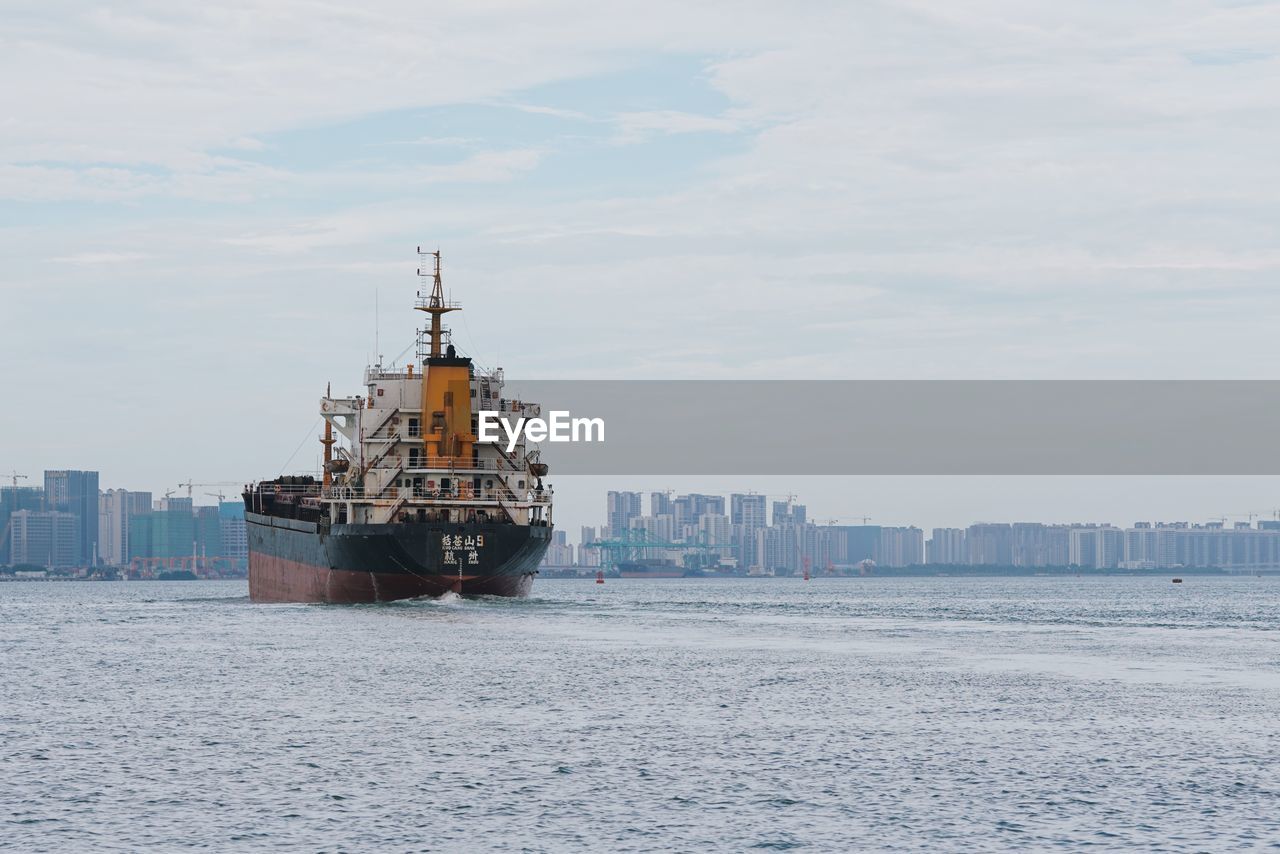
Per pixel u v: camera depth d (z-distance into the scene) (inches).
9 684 6058.1
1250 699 5516.7
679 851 3304.6
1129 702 5433.1
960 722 4943.4
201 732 4734.3
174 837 3405.5
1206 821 3548.2
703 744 4515.3
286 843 3356.3
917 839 3400.6
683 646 7652.6
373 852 3292.3
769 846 3346.5
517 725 4859.7
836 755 4340.6
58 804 3710.6
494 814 3614.7
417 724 4881.9
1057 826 3508.9
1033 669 6569.9
